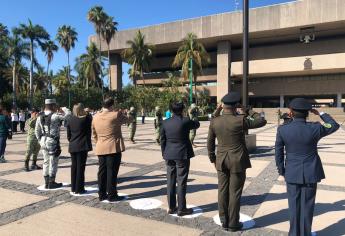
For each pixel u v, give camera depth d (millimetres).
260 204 5895
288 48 51875
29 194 6555
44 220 5164
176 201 5852
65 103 52281
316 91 50844
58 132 7062
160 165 9562
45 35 53688
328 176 8117
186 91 56688
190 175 8164
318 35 50281
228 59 53781
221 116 4762
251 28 49125
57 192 6695
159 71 66875
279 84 53219
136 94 50719
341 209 5617
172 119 5387
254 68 52094
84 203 5992
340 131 24312
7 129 10422
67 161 10305
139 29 58344
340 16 44062
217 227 4875
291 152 4145
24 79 67000
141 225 4953
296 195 4133
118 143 6047
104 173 6133
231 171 4645
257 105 59188
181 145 5301
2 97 56219
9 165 9758
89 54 62812
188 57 47750
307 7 45719
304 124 4125
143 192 6691
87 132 6531
